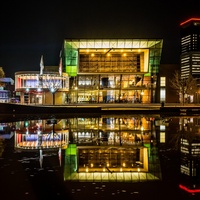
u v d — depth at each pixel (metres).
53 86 70.56
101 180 10.46
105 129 26.80
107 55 79.06
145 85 78.62
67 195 8.75
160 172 11.48
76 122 33.91
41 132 24.22
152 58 77.69
